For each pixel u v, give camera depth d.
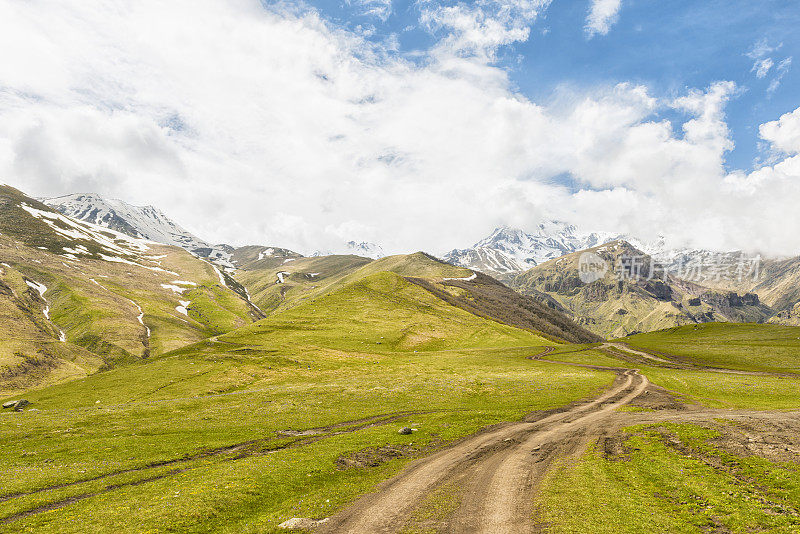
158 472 38.19
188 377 104.06
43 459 43.84
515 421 55.31
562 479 33.50
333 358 128.25
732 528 25.02
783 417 48.44
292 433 52.97
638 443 42.03
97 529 25.58
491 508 28.45
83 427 56.94
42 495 32.38
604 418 54.41
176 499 29.89
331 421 58.59
